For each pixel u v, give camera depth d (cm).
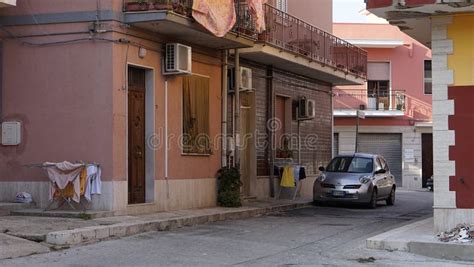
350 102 3678
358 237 1336
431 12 1167
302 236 1334
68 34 1436
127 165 1451
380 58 3703
